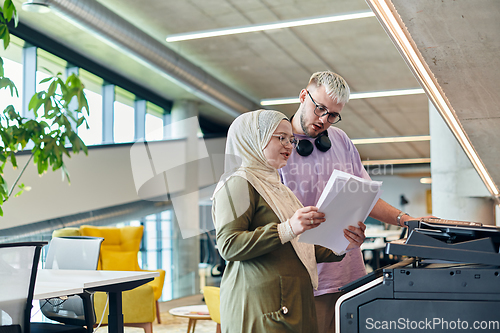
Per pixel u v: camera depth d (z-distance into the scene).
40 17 5.20
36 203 5.35
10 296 2.04
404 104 8.66
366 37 5.78
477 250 1.18
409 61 2.34
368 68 6.83
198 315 3.60
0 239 4.90
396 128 10.38
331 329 1.92
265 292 1.40
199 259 7.34
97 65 6.52
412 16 1.91
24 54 5.66
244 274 1.44
